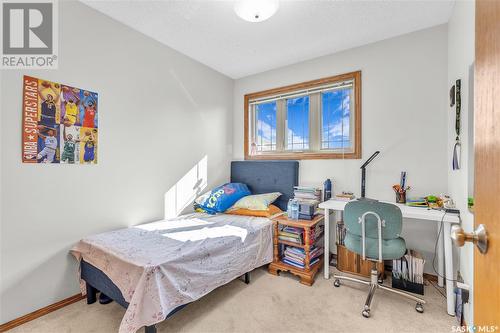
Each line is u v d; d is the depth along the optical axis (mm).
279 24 2203
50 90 1761
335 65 2730
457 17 1836
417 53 2291
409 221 2305
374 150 2484
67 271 1851
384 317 1693
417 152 2283
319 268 2449
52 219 1771
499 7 539
